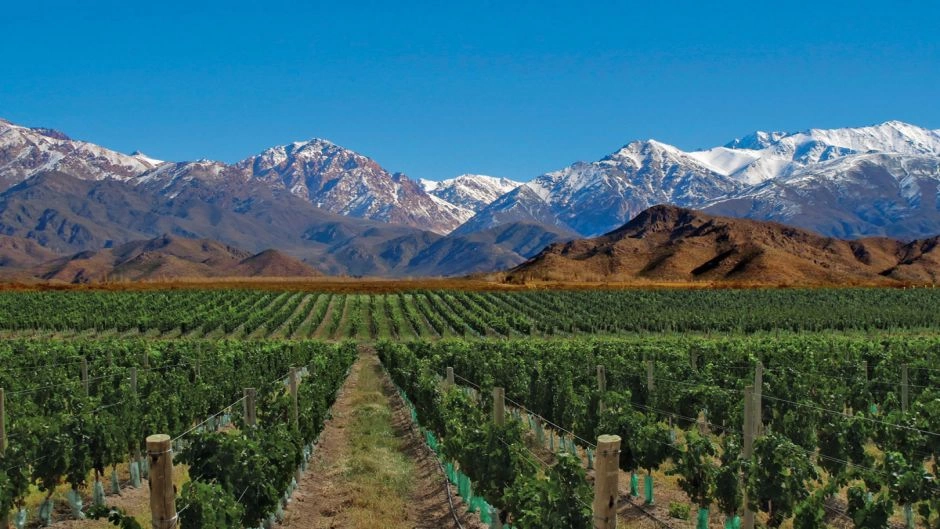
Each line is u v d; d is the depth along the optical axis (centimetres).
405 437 2827
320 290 11212
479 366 3553
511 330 7469
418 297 9925
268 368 3988
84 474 1839
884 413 2638
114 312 7788
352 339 7012
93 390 3133
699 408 2652
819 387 2881
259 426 1975
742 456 1672
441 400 2412
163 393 2778
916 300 9288
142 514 1864
